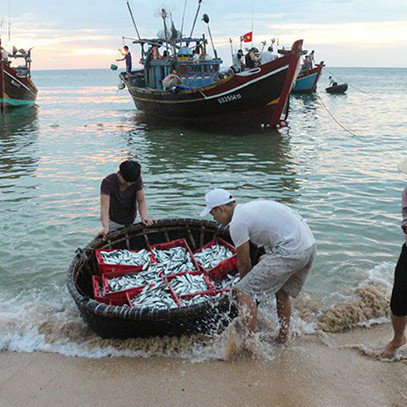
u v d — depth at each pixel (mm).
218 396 3432
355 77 119000
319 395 3410
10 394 3527
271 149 13945
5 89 25797
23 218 7562
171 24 19188
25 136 17031
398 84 69438
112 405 3379
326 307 4684
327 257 5891
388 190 8984
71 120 22359
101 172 10906
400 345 3758
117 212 5609
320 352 3961
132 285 4668
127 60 24109
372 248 6188
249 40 19859
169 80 18797
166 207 7973
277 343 4105
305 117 23031
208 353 3963
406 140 15062
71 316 4641
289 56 16047
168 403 3377
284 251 3652
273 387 3514
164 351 3996
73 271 4602
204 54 19516
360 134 16625
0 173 10812
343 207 7945
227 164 11781
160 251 5316
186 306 3887
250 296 3764
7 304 4910
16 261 5961
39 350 4090
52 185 9664
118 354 3979
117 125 20297
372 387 3480
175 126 19766
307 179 9977
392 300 3568
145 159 12570
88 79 137375
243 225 3660
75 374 3742
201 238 5863
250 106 17547
